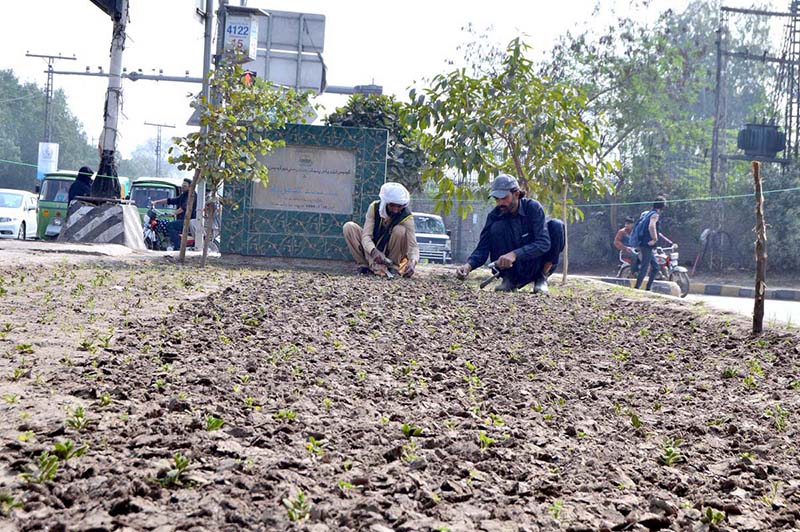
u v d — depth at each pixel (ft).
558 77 113.29
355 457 11.42
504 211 37.91
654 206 55.26
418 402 15.03
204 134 41.11
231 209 48.55
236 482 9.86
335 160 48.70
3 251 42.68
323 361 18.03
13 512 8.48
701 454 12.91
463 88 45.73
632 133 114.93
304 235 48.57
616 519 9.83
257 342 19.54
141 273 35.17
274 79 86.43
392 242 42.16
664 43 112.57
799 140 97.30
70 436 11.09
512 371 18.67
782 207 95.30
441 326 24.79
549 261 38.17
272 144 43.78
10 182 298.15
